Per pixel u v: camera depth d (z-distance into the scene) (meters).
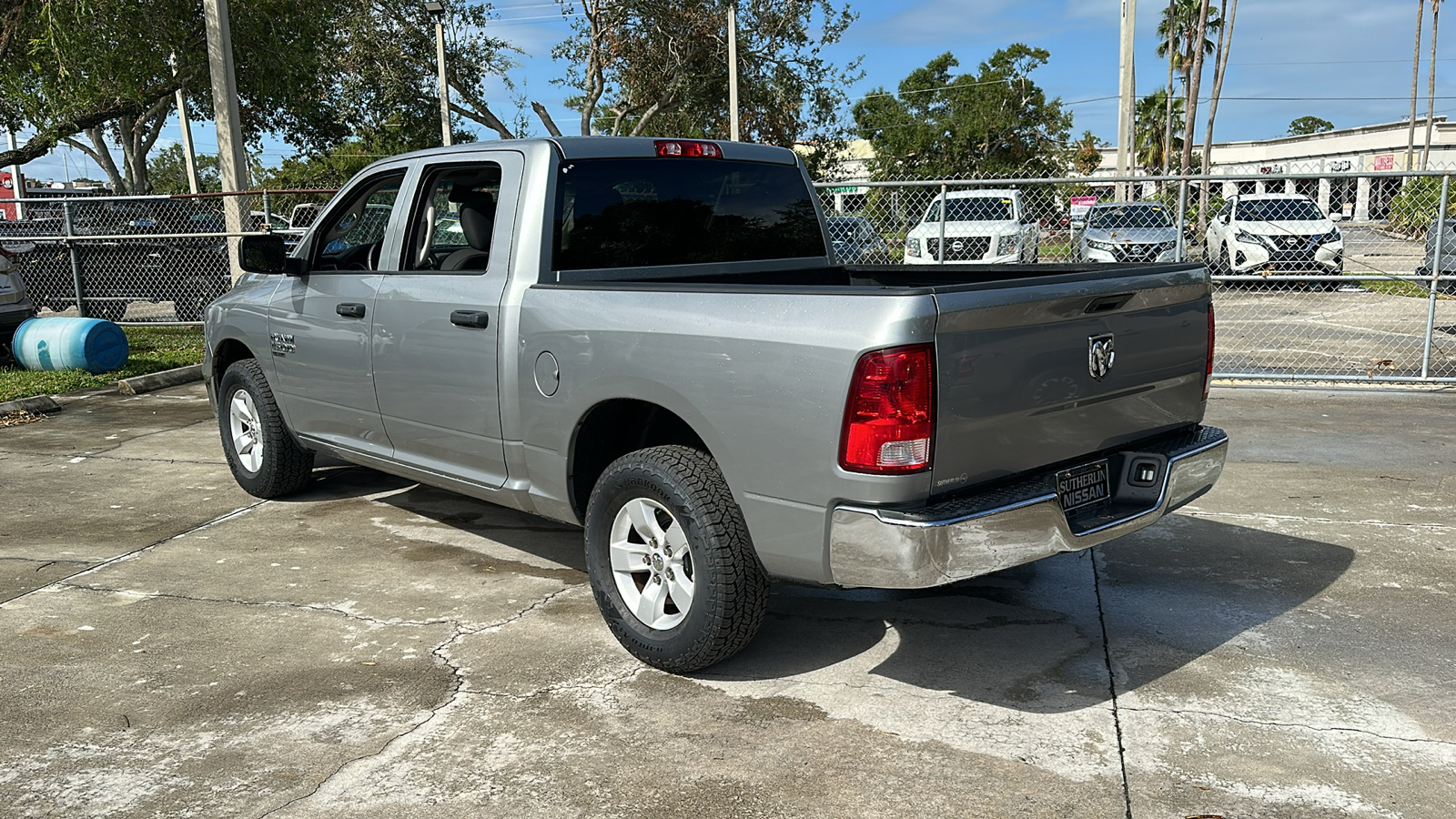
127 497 6.64
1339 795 3.17
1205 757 3.40
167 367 11.57
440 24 27.58
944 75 56.41
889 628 4.50
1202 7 38.91
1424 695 3.81
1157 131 65.25
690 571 3.92
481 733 3.60
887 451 3.27
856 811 3.11
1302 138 65.12
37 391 10.01
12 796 3.22
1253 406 9.24
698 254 5.00
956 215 17.31
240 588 5.00
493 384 4.55
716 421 3.70
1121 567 5.23
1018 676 4.02
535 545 5.67
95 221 16.19
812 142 33.56
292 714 3.73
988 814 3.09
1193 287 4.25
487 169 4.73
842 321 3.35
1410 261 18.08
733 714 3.72
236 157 14.37
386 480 7.05
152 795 3.22
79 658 4.21
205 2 14.09
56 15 14.50
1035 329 3.56
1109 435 3.97
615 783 3.28
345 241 5.64
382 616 4.65
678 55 30.08
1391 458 7.30
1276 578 5.04
